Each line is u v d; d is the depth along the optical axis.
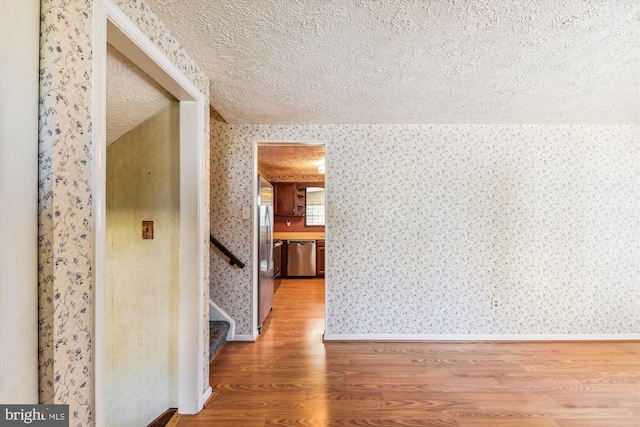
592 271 2.72
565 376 2.08
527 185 2.72
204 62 1.61
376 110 2.36
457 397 1.83
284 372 2.14
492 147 2.72
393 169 2.73
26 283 0.72
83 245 0.85
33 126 0.74
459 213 2.72
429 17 1.24
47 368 0.75
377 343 2.67
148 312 1.70
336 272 2.73
